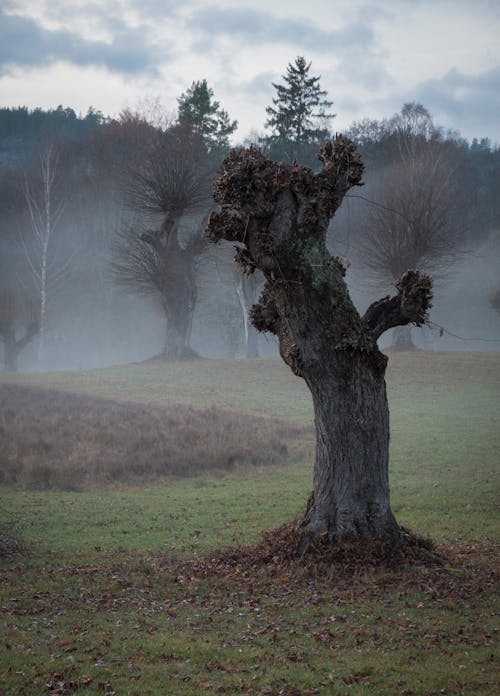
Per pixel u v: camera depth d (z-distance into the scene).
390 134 89.19
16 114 154.38
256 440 30.91
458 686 7.99
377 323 13.43
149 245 66.44
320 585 12.11
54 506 21.59
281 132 83.94
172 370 57.41
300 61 83.62
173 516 20.19
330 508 13.44
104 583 12.92
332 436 13.43
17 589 12.45
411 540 13.72
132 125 89.50
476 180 114.25
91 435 30.83
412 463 27.98
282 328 13.85
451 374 53.00
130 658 9.04
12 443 29.22
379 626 10.14
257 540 16.91
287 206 12.71
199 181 61.28
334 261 13.34
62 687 7.99
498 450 29.47
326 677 8.36
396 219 62.06
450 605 10.99
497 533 17.62
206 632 10.11
